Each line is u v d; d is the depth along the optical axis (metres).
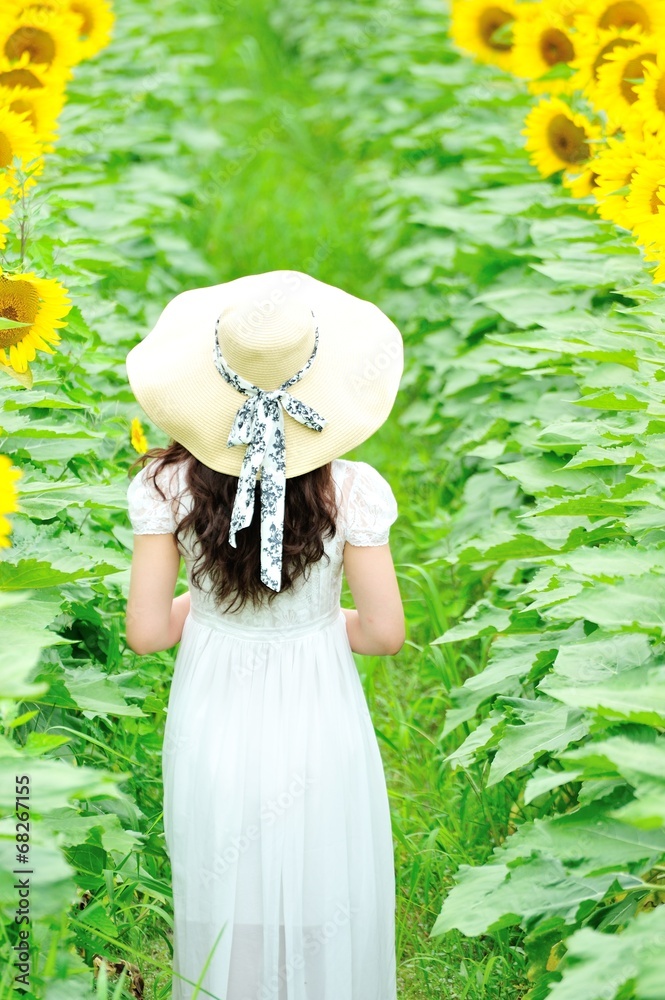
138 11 9.14
